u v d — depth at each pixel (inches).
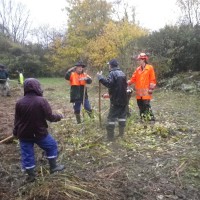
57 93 440.1
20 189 126.2
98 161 152.6
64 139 184.9
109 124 179.2
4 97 415.8
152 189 125.3
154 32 478.9
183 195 120.7
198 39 431.8
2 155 164.2
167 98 336.8
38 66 866.8
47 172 138.7
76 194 120.0
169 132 193.6
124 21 580.4
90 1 794.2
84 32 797.2
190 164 145.8
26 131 127.3
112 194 121.3
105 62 552.1
